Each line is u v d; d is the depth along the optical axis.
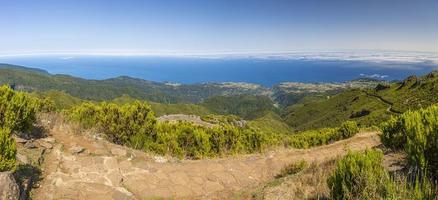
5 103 9.67
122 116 14.80
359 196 5.95
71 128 12.27
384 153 10.30
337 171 6.69
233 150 17.27
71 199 7.73
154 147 14.41
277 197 8.25
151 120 15.61
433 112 7.63
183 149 15.65
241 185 10.90
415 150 6.33
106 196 8.25
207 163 12.15
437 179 6.07
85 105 15.42
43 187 7.81
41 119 12.54
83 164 9.45
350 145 16.86
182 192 9.64
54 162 9.12
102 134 13.72
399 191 5.35
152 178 9.98
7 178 6.40
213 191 10.07
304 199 7.73
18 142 9.30
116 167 9.80
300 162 12.05
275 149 16.67
